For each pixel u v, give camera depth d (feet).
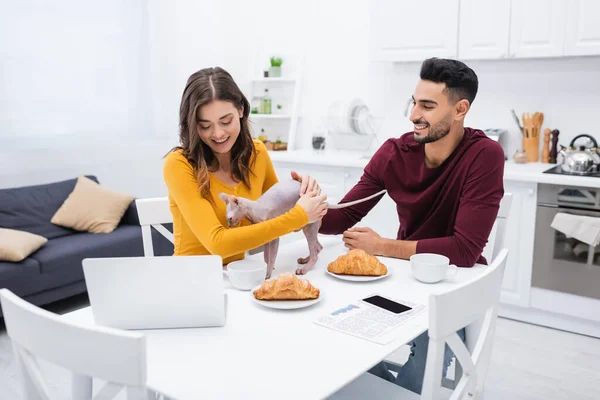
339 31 13.64
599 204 8.96
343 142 13.84
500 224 6.58
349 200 6.57
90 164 12.97
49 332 3.11
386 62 12.98
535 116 11.09
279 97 14.99
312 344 3.88
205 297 4.08
